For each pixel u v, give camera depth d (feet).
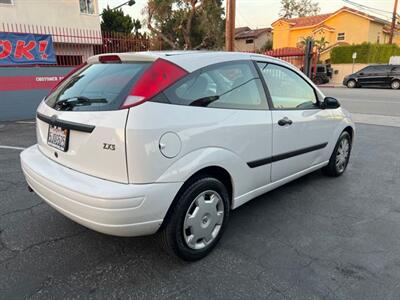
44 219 10.79
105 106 7.38
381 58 95.45
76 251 9.05
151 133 7.04
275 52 90.07
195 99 8.05
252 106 9.70
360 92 64.28
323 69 92.12
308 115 11.94
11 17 48.47
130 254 8.96
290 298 7.37
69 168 8.13
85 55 36.78
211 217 8.76
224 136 8.57
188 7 88.38
